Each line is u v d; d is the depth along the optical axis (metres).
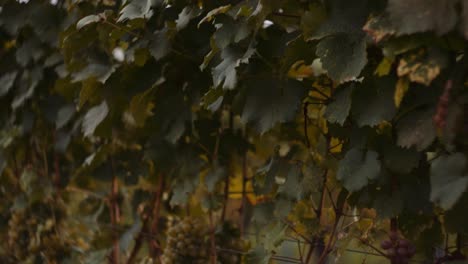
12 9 2.68
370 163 1.70
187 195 2.36
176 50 2.14
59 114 2.67
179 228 2.37
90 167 2.65
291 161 2.06
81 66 2.33
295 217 2.08
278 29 1.92
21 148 3.01
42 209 2.94
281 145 2.27
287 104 1.83
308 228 2.02
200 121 2.36
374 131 1.74
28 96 2.70
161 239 2.61
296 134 2.18
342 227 1.96
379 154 1.73
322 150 1.97
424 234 1.84
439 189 1.45
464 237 1.79
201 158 2.36
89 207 3.04
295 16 1.81
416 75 1.44
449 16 1.39
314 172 1.96
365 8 1.61
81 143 2.86
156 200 2.68
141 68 2.22
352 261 2.24
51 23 2.58
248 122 1.90
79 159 2.88
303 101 2.02
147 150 2.42
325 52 1.62
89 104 2.62
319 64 2.14
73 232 2.95
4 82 2.82
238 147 2.39
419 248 1.85
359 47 1.58
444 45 1.44
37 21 2.60
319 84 1.95
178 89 2.23
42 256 2.89
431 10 1.40
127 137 2.65
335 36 1.62
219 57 2.04
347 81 1.69
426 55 1.46
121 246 2.70
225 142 2.38
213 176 2.35
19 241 2.96
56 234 2.90
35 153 2.98
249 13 1.75
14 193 3.11
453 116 1.45
